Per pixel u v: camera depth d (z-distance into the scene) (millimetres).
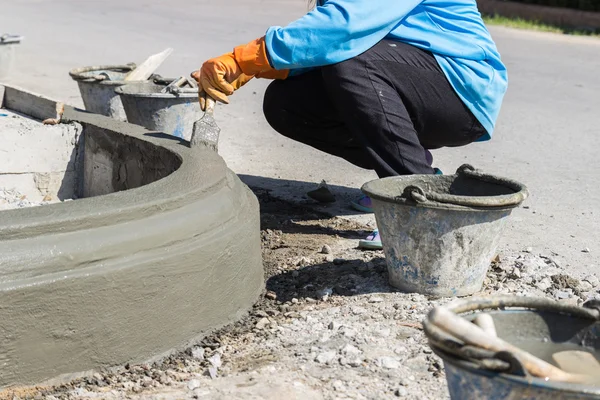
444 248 3732
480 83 4617
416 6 4523
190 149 4277
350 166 6680
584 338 2592
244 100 9391
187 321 3355
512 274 4180
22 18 16625
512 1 22234
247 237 3727
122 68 6883
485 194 4113
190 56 12242
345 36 4270
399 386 3037
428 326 2256
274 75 4941
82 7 18984
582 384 2152
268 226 5078
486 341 2211
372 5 4285
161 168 4391
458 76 4574
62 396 2943
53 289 2924
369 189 3863
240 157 6855
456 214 3639
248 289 3770
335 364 3211
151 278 3168
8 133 4941
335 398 2945
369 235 4871
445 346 2217
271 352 3340
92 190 5121
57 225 2988
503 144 7645
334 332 3496
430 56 4547
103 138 4941
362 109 4434
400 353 3311
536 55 14344
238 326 3604
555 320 2592
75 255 2986
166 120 5703
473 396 2248
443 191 4207
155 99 5613
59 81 9891
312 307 3795
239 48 4316
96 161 5043
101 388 3014
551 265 4422
